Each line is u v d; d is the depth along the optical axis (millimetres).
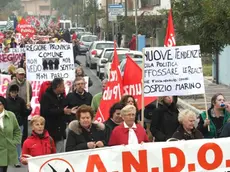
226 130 10383
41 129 10430
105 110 12297
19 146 14734
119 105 10656
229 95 28969
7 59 27906
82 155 8938
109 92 12328
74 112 13516
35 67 16188
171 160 9172
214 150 9258
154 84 11594
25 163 10367
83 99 14141
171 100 11867
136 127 10070
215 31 17547
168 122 11836
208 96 28688
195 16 18234
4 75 20562
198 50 11633
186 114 9977
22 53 28062
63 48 16266
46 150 10477
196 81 11680
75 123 9828
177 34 18828
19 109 14922
